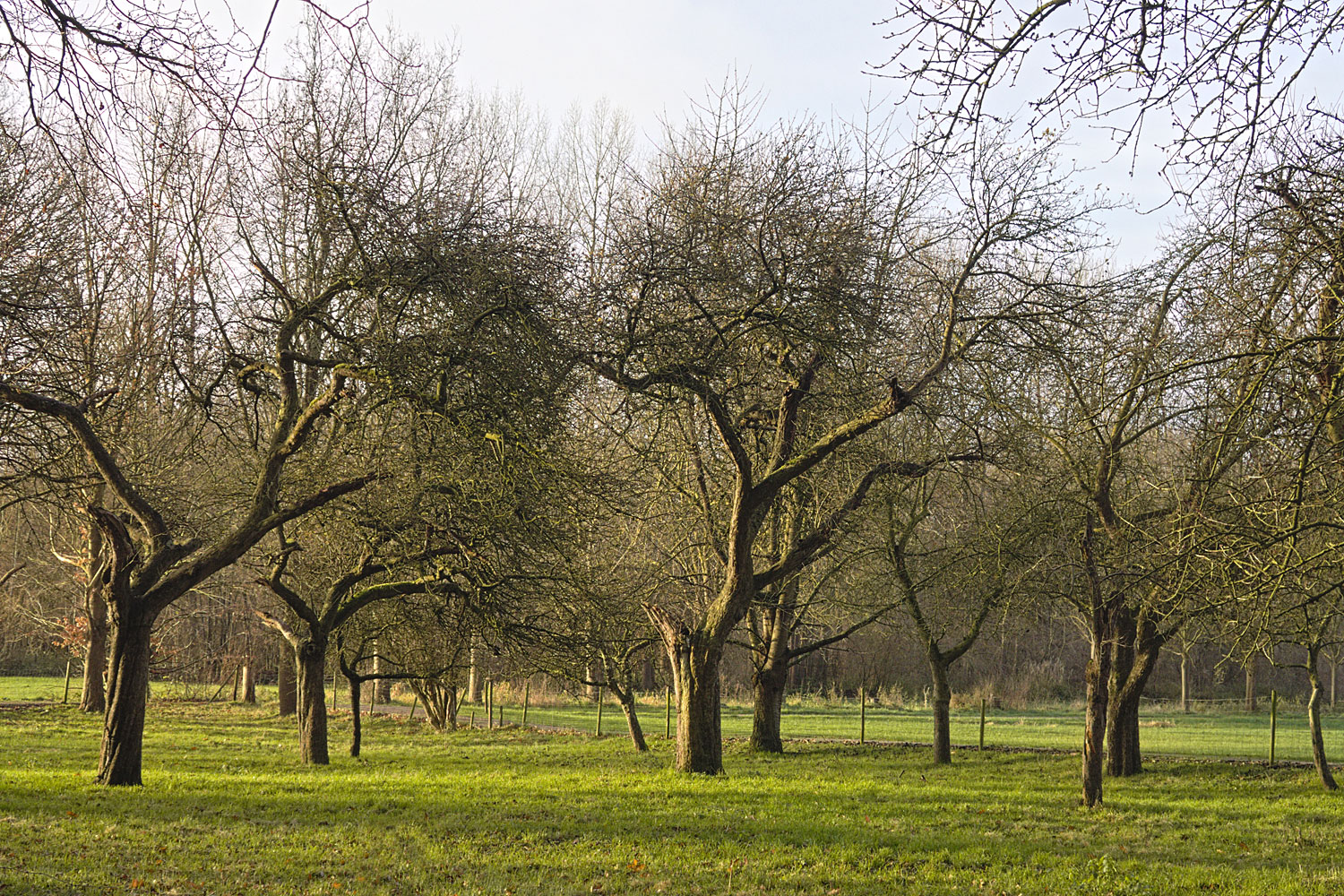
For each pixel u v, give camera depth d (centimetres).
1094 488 1698
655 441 2064
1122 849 1230
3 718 3153
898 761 2473
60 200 1493
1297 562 973
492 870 1003
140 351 1903
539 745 2786
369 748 2639
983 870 1095
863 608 2653
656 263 1631
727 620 2003
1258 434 1041
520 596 1914
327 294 1590
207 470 2198
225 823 1220
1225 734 3341
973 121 611
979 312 1902
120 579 1530
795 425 1978
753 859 1104
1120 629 2105
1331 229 909
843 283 1641
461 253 1476
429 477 1670
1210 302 1191
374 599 2127
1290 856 1196
